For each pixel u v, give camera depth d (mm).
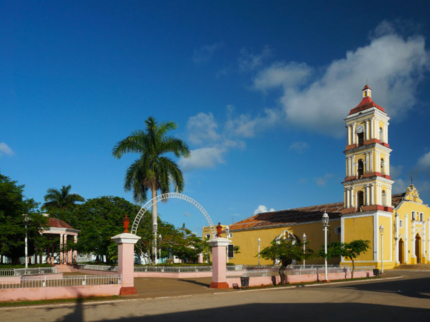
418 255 48688
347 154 46719
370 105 45406
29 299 16594
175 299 17438
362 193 45156
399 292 19859
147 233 36125
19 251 35438
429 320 11680
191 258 39219
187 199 30547
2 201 28781
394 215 45219
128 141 38156
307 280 26938
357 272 31656
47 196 61375
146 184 36844
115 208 56531
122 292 18375
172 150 38375
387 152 45469
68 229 46000
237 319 12000
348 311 13391
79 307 15094
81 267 40844
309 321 11602
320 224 49906
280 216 60312
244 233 61375
